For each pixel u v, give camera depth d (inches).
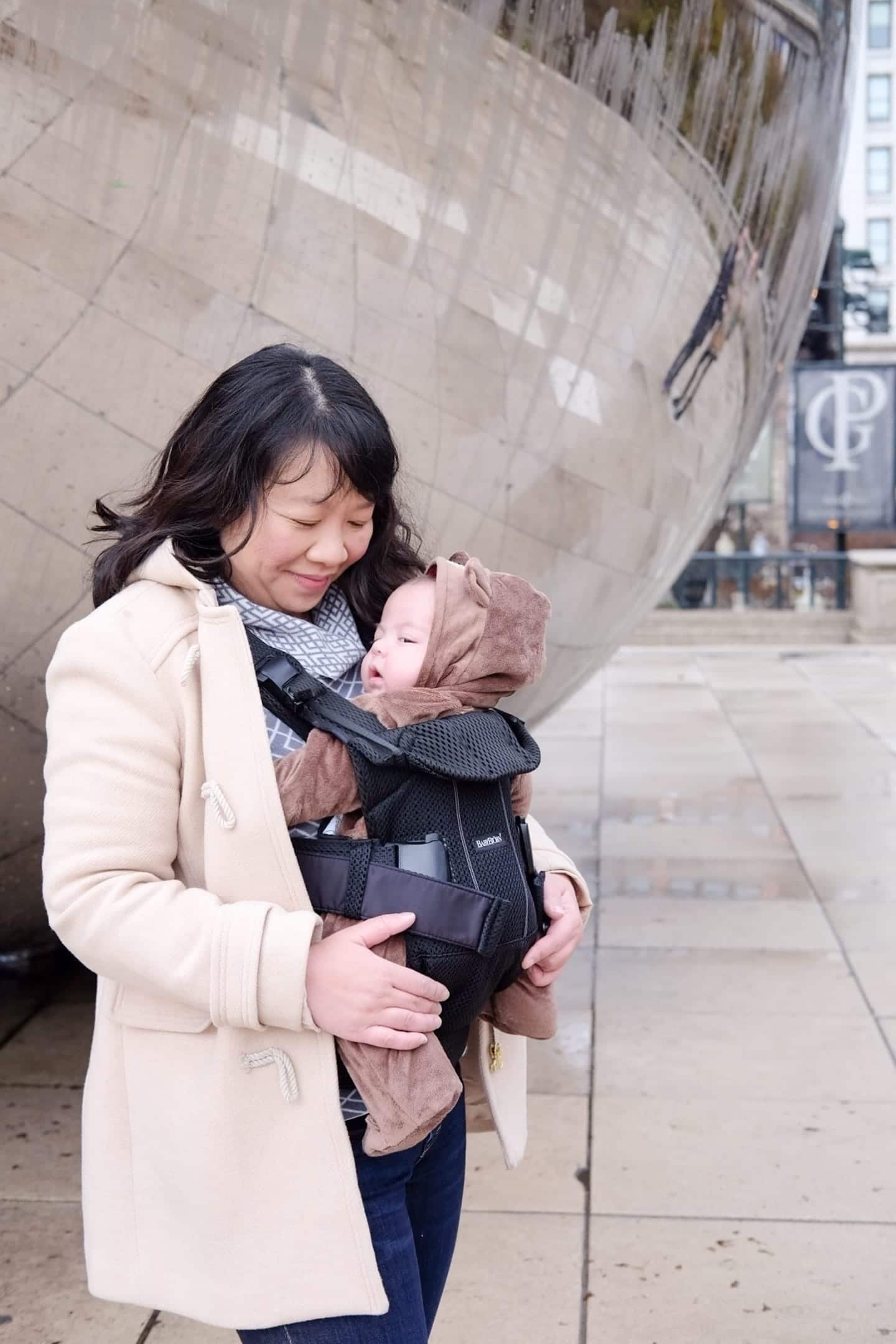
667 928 178.2
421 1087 53.3
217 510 55.2
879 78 2765.7
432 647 56.4
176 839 55.9
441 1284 64.3
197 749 54.9
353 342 113.1
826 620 654.5
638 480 142.3
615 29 118.3
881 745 313.1
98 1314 92.9
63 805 53.7
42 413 106.5
